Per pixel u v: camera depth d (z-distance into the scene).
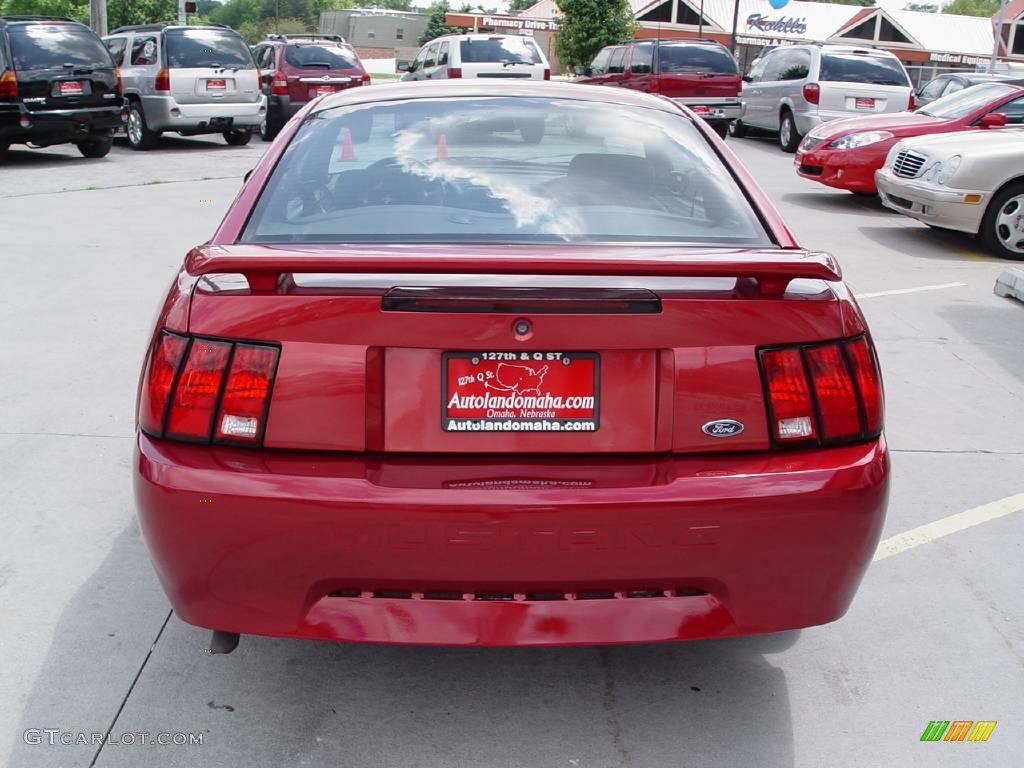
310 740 2.71
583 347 2.39
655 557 2.37
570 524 2.32
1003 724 2.85
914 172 10.27
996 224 9.61
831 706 2.91
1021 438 5.05
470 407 2.41
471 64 19.00
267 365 2.39
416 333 2.37
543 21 54.66
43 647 3.10
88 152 15.72
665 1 53.09
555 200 2.97
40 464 4.45
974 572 3.72
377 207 2.92
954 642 3.26
